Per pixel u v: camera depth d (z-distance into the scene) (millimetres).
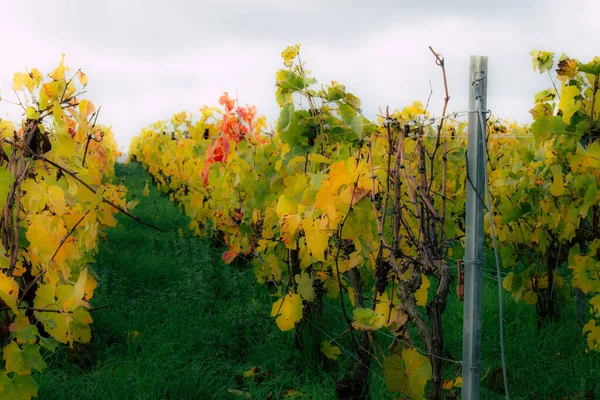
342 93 3541
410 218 3273
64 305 2596
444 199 2752
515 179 4289
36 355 2393
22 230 2986
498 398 3438
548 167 4145
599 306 3725
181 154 9922
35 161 2932
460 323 4469
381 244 2830
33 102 2928
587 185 3705
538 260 4520
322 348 3676
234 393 3502
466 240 2514
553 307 4473
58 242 2779
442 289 2535
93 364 3850
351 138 3525
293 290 3822
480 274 2512
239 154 4746
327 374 3658
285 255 4242
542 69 4020
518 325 4402
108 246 6984
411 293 2615
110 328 4344
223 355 4098
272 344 4152
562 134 3654
